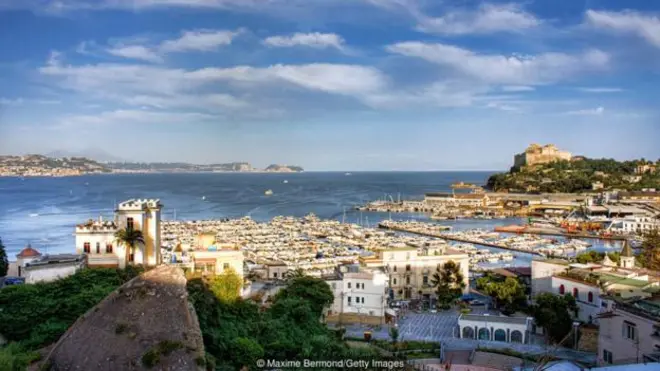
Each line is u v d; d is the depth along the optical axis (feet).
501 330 328.49
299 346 199.00
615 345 215.31
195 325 110.52
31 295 205.26
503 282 411.95
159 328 106.11
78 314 196.44
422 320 381.19
